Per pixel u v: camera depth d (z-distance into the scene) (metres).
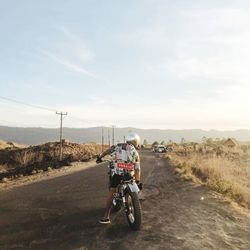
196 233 6.80
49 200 10.35
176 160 29.58
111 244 6.10
